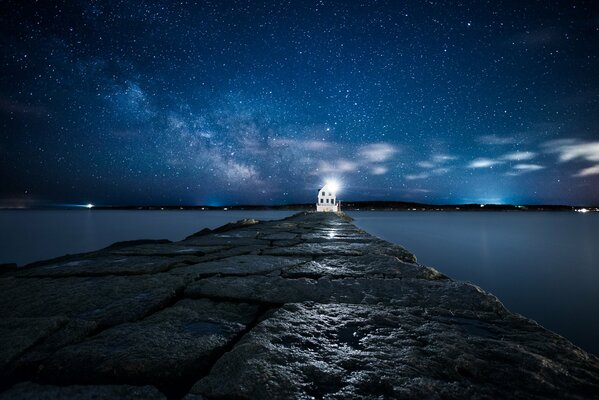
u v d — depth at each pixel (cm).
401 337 189
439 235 3064
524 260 1728
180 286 306
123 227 4197
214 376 146
